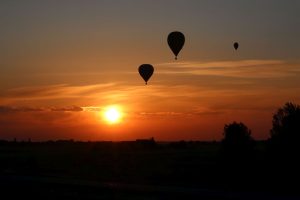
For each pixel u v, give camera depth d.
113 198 37.66
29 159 96.44
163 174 61.59
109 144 199.50
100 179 52.69
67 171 69.06
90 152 150.12
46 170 70.19
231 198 35.62
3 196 41.00
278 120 54.66
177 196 37.56
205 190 41.34
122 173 64.94
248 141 58.03
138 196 38.59
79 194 40.25
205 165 74.25
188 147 178.00
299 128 53.00
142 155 118.44
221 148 59.38
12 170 68.75
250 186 46.66
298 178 49.66
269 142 54.41
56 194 40.50
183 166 75.81
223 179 52.81
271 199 35.41
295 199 35.69
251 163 56.16
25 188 44.34
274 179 50.12
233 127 58.84
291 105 54.59
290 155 52.59
